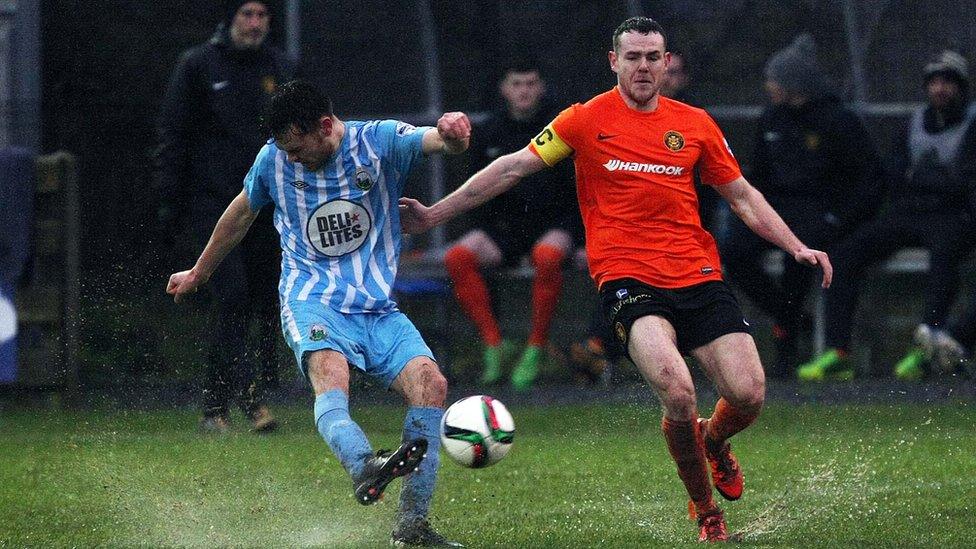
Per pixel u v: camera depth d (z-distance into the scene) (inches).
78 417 1466.5
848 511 912.9
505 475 1091.3
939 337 1605.6
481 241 1664.6
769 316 1665.8
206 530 872.3
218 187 1339.8
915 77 1888.5
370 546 782.5
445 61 1977.1
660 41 836.0
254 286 1364.4
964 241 1616.6
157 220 1755.7
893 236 1635.1
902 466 1112.2
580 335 1800.0
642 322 807.7
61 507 959.0
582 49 1915.6
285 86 798.5
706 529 817.5
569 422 1386.6
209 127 1343.5
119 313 1676.9
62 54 1833.2
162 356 1665.8
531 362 1642.5
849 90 1894.7
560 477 1076.5
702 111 856.3
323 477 1073.5
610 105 843.4
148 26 1860.2
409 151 814.5
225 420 1330.0
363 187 812.0
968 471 1085.8
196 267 866.8
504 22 1936.5
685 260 826.8
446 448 775.7
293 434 1309.1
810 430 1315.2
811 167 1649.9
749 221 855.7
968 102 1707.7
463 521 892.6
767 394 1547.7
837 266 1642.5
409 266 1766.7
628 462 1147.9
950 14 1873.8
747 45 1891.0
